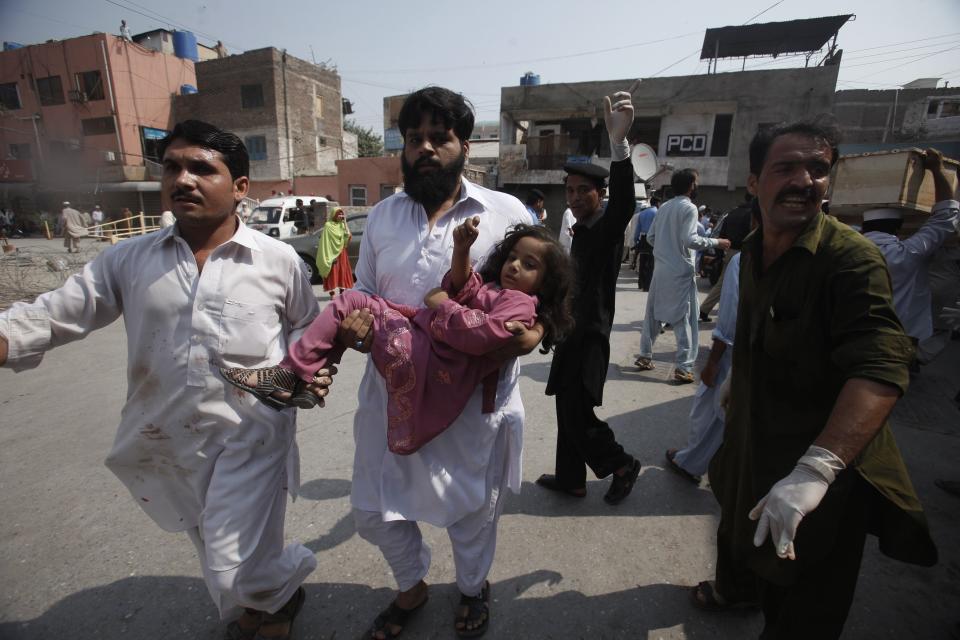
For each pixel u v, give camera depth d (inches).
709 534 99.7
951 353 210.8
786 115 792.3
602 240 97.2
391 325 62.7
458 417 66.8
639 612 81.0
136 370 63.4
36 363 60.0
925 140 780.6
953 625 78.2
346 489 114.9
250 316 64.2
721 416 108.3
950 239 157.6
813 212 55.4
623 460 106.7
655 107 845.8
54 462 127.4
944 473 119.5
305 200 592.7
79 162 1109.7
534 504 109.4
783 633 60.4
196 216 59.9
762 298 60.3
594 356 99.2
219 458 64.3
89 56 1049.5
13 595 85.0
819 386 56.5
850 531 56.5
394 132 1261.1
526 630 77.8
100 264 63.1
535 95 900.6
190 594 85.4
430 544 97.3
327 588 86.4
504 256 66.4
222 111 1104.2
